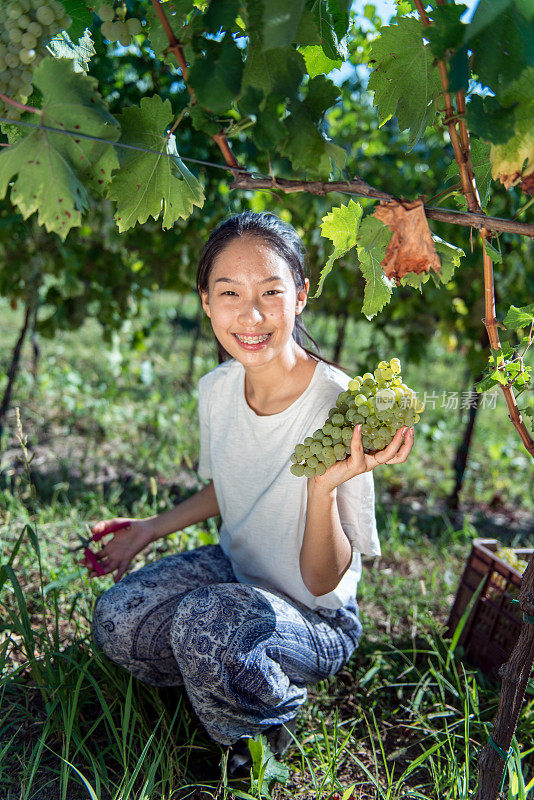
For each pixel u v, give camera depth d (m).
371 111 4.63
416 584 3.12
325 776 1.81
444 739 2.08
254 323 1.73
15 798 1.76
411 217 1.36
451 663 2.47
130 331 5.61
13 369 4.58
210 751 1.95
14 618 2.00
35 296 4.36
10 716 2.02
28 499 3.45
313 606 1.97
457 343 5.11
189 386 6.57
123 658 1.91
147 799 1.67
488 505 4.68
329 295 4.23
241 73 1.33
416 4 1.37
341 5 1.51
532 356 7.02
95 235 4.25
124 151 1.47
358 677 2.37
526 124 1.29
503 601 2.39
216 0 1.34
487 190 1.70
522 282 4.39
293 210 4.25
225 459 2.05
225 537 2.18
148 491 3.93
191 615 1.75
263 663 1.74
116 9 1.45
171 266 4.77
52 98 1.31
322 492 1.65
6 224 3.55
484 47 1.20
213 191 4.28
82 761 1.89
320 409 1.89
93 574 2.16
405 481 4.90
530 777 1.92
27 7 1.37
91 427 5.16
